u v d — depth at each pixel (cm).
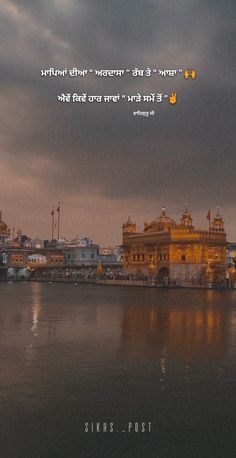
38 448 1147
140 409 1403
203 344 2450
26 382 1666
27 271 17462
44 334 2766
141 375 1781
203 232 10669
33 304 5134
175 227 10975
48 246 18562
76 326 3152
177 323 3353
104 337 2666
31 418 1323
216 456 1116
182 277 10738
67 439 1196
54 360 2027
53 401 1462
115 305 5009
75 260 17900
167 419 1331
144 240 12081
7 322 3359
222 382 1694
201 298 6400
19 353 2177
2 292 8081
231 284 9781
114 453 1124
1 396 1505
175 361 2025
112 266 16900
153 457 1109
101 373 1805
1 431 1236
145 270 12006
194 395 1541
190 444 1176
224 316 3866
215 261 10644
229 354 2180
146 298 6341
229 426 1285
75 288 10050
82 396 1516
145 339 2603
